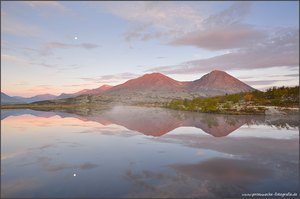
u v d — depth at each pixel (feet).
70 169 70.64
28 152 92.63
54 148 100.01
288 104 295.28
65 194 53.78
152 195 53.21
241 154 88.12
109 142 113.29
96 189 56.44
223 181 61.21
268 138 122.11
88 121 217.77
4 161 79.51
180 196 52.70
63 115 298.56
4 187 57.57
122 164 75.87
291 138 120.88
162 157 84.28
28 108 530.68
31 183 60.08
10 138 125.29
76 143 110.93
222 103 346.54
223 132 143.13
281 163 76.28
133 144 107.96
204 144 107.04
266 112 253.24
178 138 123.44
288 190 55.83
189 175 65.36
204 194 53.42
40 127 172.14
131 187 57.47
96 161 79.61
